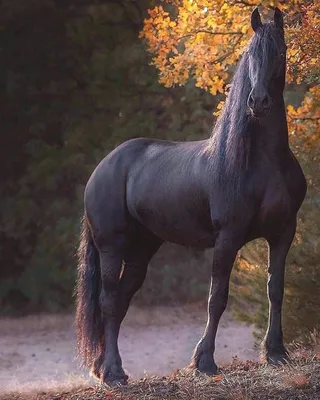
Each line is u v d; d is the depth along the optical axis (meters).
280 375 10.24
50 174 30.16
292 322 14.86
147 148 12.01
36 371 20.12
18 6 29.81
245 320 15.95
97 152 29.81
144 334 25.30
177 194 11.02
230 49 14.94
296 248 14.95
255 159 10.27
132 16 30.47
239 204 10.27
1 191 30.73
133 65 30.16
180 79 15.22
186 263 31.38
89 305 12.04
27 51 30.44
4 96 30.50
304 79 15.39
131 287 12.39
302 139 15.04
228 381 10.19
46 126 30.75
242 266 15.76
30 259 30.12
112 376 11.28
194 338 24.50
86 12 30.39
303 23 13.12
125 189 11.90
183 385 10.32
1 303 29.66
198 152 11.03
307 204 15.21
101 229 11.92
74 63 30.50
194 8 14.52
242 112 10.28
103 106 30.47
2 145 30.81
